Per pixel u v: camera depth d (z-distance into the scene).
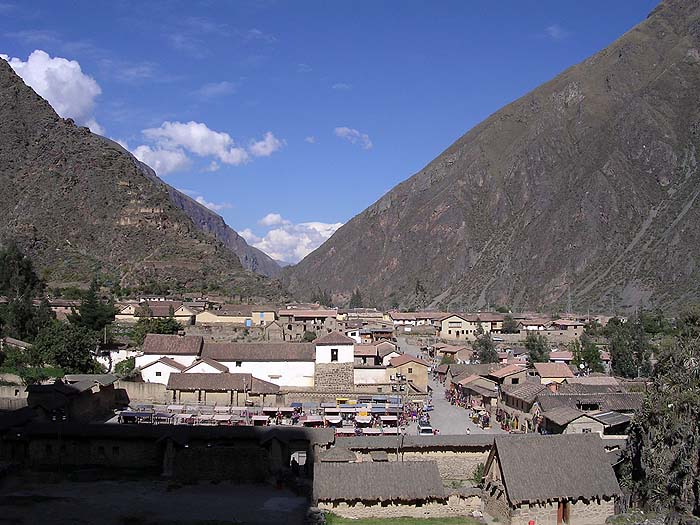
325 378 121.00
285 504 61.06
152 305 179.25
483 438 75.00
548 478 59.19
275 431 73.56
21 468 71.50
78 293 192.62
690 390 62.44
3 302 156.75
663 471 60.78
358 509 59.66
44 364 115.25
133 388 108.69
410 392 120.38
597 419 85.75
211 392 108.81
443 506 60.38
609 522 58.09
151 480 68.06
